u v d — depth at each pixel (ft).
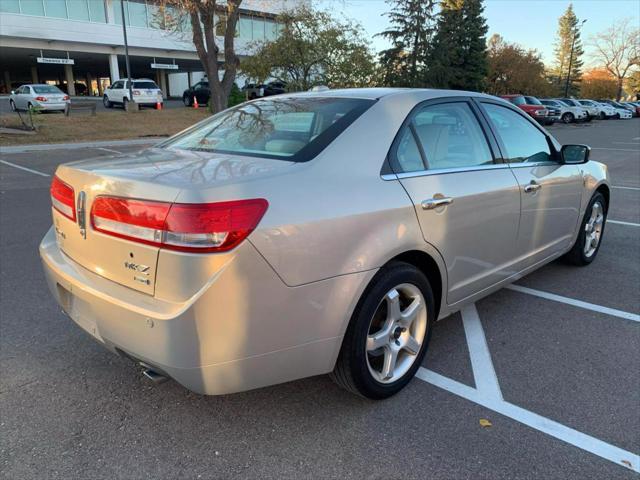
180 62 163.53
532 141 12.92
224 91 61.16
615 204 26.63
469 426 8.59
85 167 8.45
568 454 7.93
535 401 9.29
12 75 192.95
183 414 8.90
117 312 7.34
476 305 13.61
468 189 10.08
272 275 7.08
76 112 87.76
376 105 9.43
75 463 7.70
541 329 12.17
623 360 10.74
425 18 130.11
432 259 9.53
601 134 84.38
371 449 8.02
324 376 10.17
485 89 152.46
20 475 7.44
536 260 13.14
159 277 7.00
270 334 7.28
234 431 8.46
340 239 7.75
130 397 9.39
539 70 182.19
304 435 8.36
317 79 81.10
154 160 8.66
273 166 7.91
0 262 16.66
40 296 13.88
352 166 8.39
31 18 122.93
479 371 10.32
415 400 9.33
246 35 130.93
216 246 6.70
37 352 10.95
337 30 78.07
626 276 15.66
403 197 8.77
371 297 8.38
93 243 7.96
